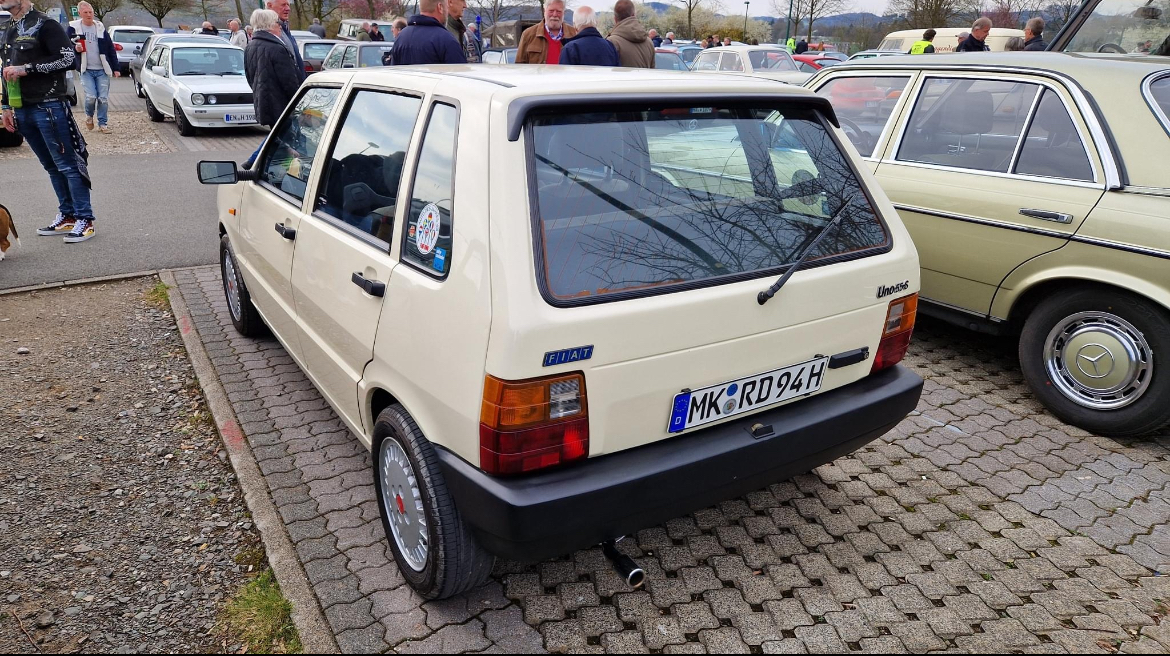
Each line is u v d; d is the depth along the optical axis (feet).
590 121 7.54
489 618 8.50
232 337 16.34
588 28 23.41
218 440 12.37
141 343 16.21
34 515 10.33
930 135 15.10
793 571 9.36
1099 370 12.24
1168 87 12.91
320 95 11.60
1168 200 11.47
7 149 38.29
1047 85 13.43
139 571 9.32
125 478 11.27
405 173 8.34
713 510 10.58
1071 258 12.39
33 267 20.59
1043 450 12.12
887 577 9.27
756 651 8.14
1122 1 19.43
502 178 6.91
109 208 27.12
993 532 10.12
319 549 9.53
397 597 8.77
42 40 20.76
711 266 7.65
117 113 54.65
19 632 8.32
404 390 8.03
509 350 6.52
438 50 22.35
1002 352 16.03
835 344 8.62
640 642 8.21
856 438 8.91
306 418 12.85
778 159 8.77
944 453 12.04
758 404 8.17
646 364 7.16
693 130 8.15
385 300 8.26
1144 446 12.25
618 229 7.34
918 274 9.37
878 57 17.15
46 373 14.65
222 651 8.12
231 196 14.80
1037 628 8.48
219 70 46.24
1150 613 8.70
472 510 7.17
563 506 6.91
